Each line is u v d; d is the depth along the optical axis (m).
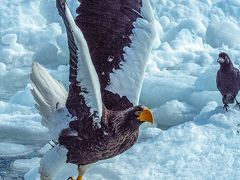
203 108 12.26
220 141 9.68
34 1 18.56
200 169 8.94
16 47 16.95
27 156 10.52
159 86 13.83
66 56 16.42
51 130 8.57
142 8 9.00
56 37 16.80
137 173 8.95
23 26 17.88
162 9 18.50
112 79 8.85
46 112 8.55
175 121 12.48
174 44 16.92
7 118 12.34
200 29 17.47
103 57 8.90
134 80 8.88
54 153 8.51
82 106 8.31
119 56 8.91
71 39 7.68
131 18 8.97
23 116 12.46
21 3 18.55
